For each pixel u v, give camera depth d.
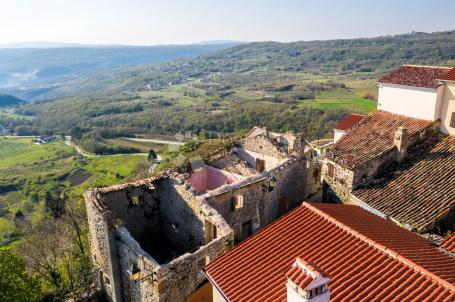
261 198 22.52
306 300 7.58
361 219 13.66
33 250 31.03
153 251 22.66
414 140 23.39
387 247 10.72
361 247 11.03
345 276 9.96
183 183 20.83
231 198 20.88
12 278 16.45
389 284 9.44
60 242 32.81
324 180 24.53
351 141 24.95
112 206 21.38
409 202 19.16
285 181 24.41
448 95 23.27
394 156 22.77
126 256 17.86
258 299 9.98
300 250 11.52
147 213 23.05
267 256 11.70
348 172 22.05
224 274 11.46
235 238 21.61
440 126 24.06
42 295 23.30
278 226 13.09
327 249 11.28
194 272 16.50
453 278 9.63
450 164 20.92
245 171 26.94
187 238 21.34
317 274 7.70
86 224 34.78
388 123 25.56
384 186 21.14
